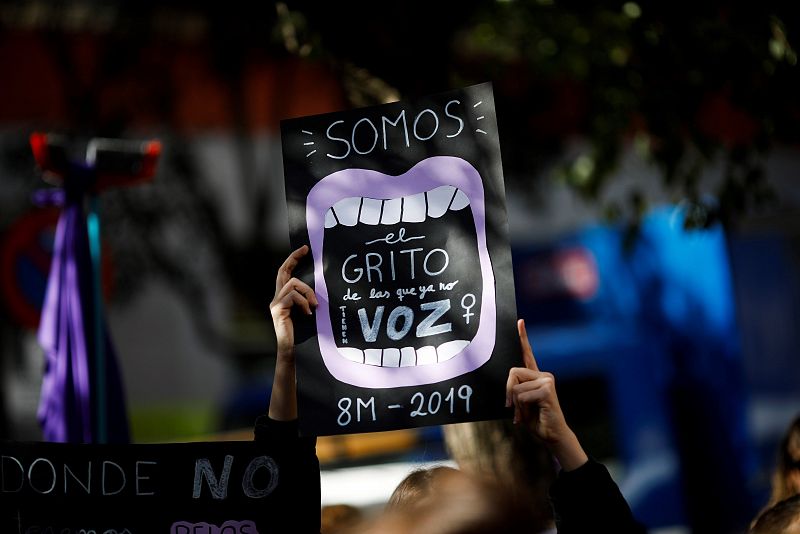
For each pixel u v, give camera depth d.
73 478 4.26
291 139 4.34
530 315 13.40
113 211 14.83
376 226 4.21
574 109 13.45
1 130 13.86
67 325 6.32
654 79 8.21
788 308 13.41
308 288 4.20
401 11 7.58
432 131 4.20
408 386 4.06
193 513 4.18
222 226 15.52
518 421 3.79
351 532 3.16
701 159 8.61
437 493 2.88
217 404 15.44
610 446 12.63
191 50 14.83
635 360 12.59
